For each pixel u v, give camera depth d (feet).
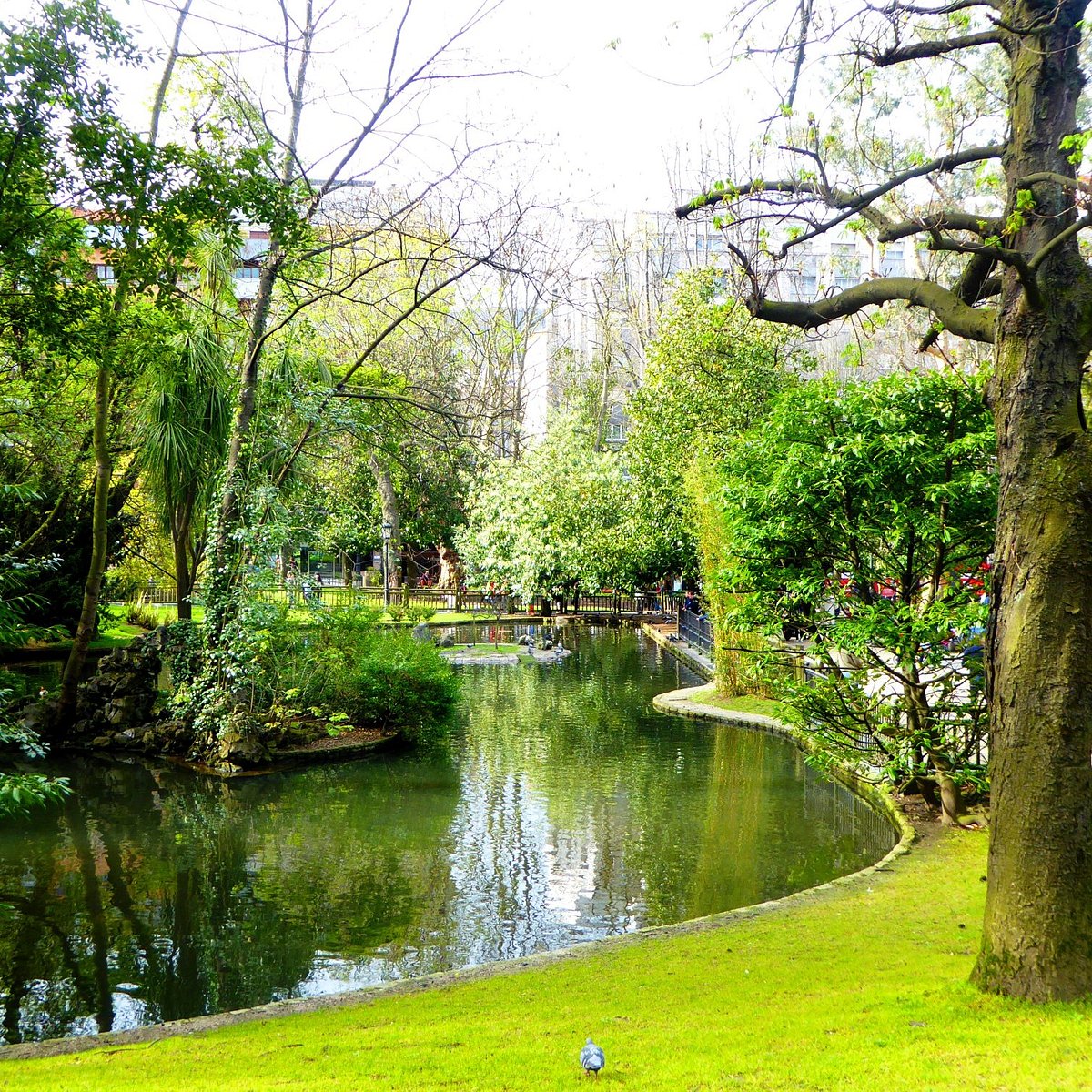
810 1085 12.44
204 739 47.96
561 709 63.46
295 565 56.34
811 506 34.99
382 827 36.65
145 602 100.01
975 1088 11.72
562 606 128.98
